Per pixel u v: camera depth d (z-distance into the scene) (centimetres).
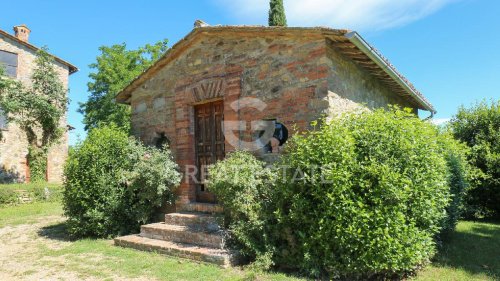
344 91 602
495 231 739
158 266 512
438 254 548
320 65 552
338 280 439
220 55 696
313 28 538
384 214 422
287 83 591
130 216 740
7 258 599
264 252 498
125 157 759
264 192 531
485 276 453
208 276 461
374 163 435
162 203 763
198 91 724
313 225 456
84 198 730
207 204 691
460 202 666
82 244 675
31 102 1689
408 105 1031
